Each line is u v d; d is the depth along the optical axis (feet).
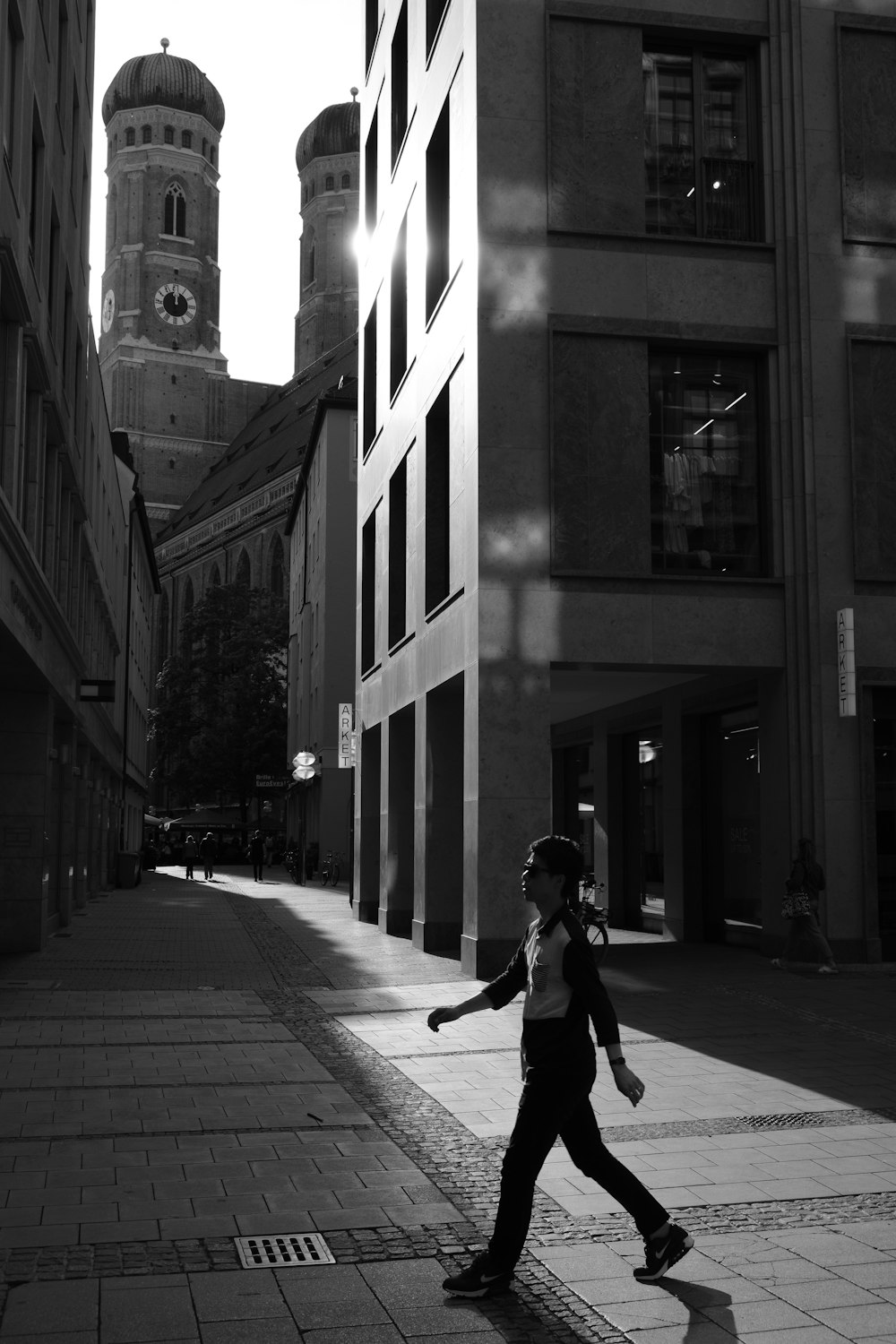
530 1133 17.74
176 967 60.18
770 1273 18.58
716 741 70.03
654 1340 16.19
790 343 59.47
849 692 56.85
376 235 91.04
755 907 65.87
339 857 159.33
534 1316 16.93
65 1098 30.42
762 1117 28.68
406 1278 18.35
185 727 266.77
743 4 61.00
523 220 57.67
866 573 58.75
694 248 59.11
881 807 58.59
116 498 153.07
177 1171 23.91
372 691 89.25
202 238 482.28
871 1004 46.52
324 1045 38.14
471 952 55.11
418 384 71.00
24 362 54.85
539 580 56.08
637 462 57.52
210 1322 16.60
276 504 349.82
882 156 61.31
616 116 59.21
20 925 66.69
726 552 59.31
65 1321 16.57
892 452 59.82
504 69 58.18
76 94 77.30
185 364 478.18
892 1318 16.90
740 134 61.36
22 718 66.59
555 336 57.36
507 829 54.75
